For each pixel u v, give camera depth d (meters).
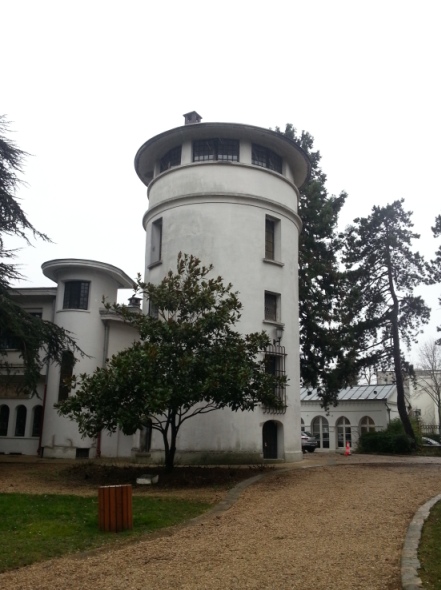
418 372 59.44
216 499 12.19
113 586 6.33
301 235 28.97
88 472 16.19
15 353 26.34
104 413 14.14
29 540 8.55
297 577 6.34
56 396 25.36
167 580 6.46
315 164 31.59
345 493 12.42
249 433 19.72
